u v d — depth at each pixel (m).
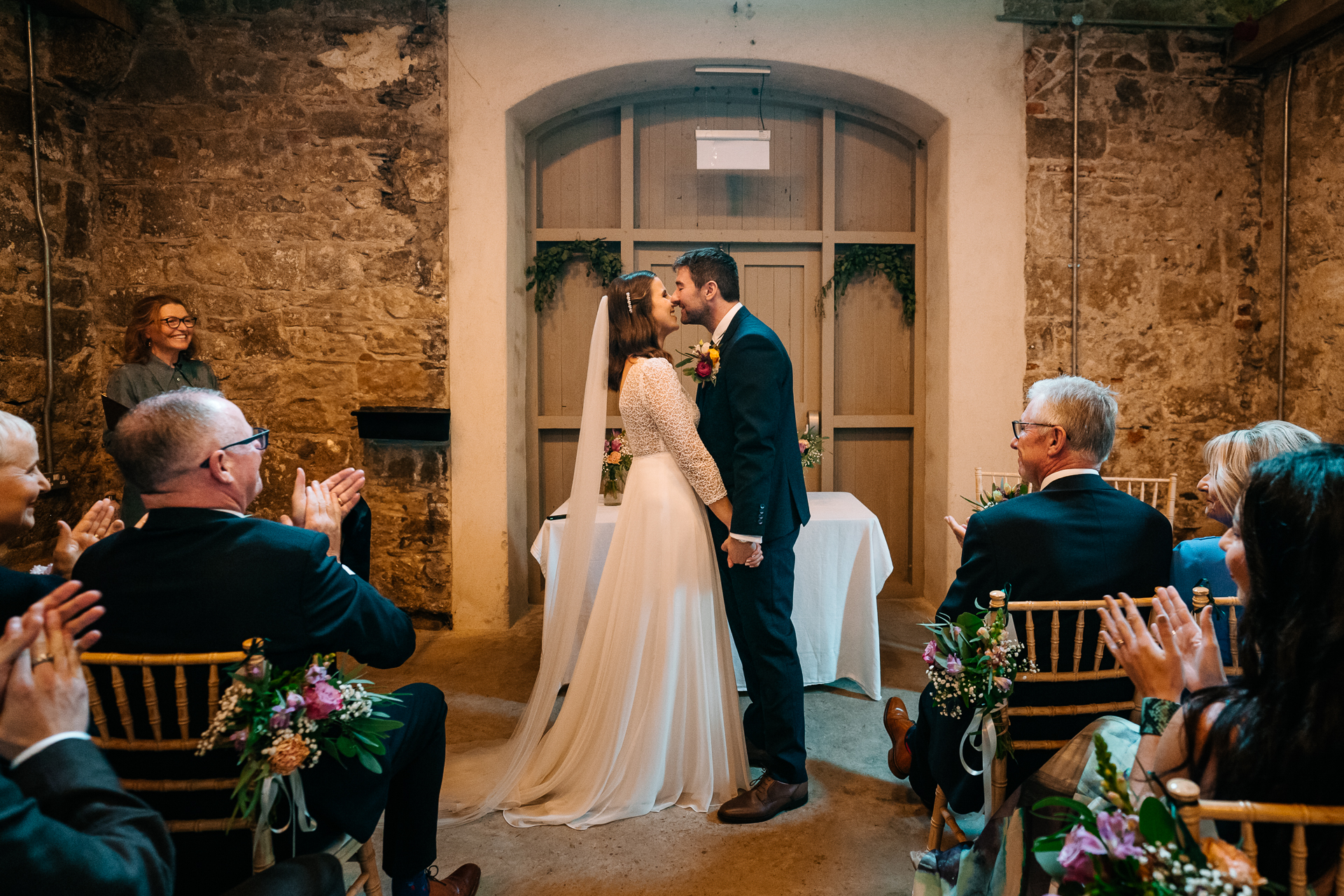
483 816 2.25
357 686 1.36
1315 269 3.74
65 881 0.77
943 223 4.06
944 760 1.78
